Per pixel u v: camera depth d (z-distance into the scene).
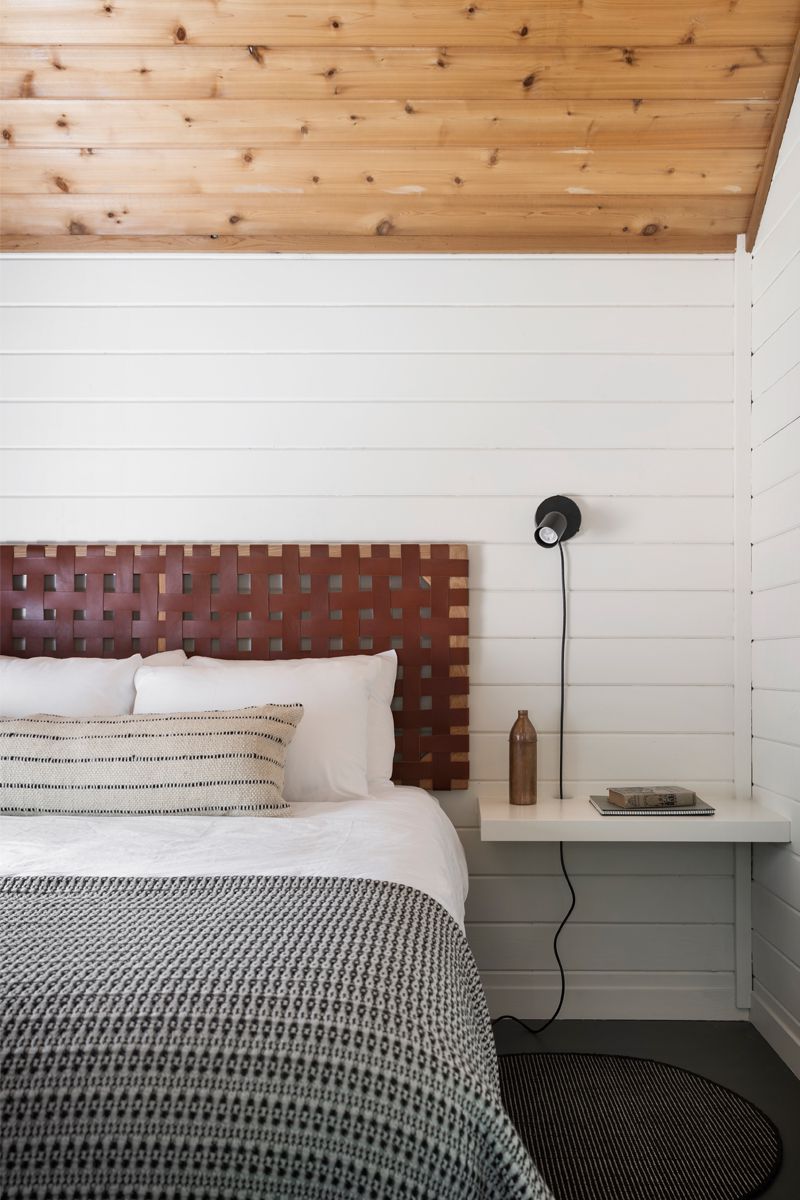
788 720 2.68
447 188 2.93
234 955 1.25
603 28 2.54
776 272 2.79
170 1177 1.00
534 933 2.98
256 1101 1.03
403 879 1.67
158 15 2.52
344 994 1.15
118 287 3.07
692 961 2.97
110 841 1.94
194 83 2.67
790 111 2.67
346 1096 1.04
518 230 3.04
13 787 2.30
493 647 3.04
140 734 2.36
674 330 3.06
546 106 2.71
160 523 3.05
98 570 3.03
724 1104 2.34
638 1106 2.33
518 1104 2.34
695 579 3.04
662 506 3.04
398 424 3.06
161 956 1.25
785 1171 2.02
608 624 3.04
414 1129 1.04
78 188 2.93
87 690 2.69
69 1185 1.00
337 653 3.01
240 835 2.02
